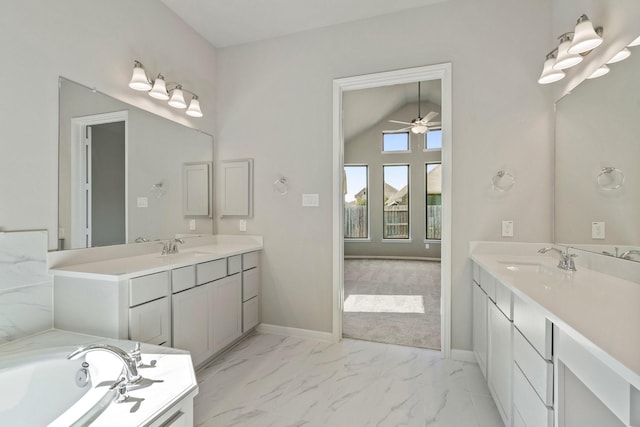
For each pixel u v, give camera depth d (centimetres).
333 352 248
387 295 425
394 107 706
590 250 173
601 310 100
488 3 231
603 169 162
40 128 166
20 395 120
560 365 102
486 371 193
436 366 225
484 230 232
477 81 233
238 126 304
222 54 310
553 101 218
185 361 129
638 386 60
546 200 220
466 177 236
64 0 177
